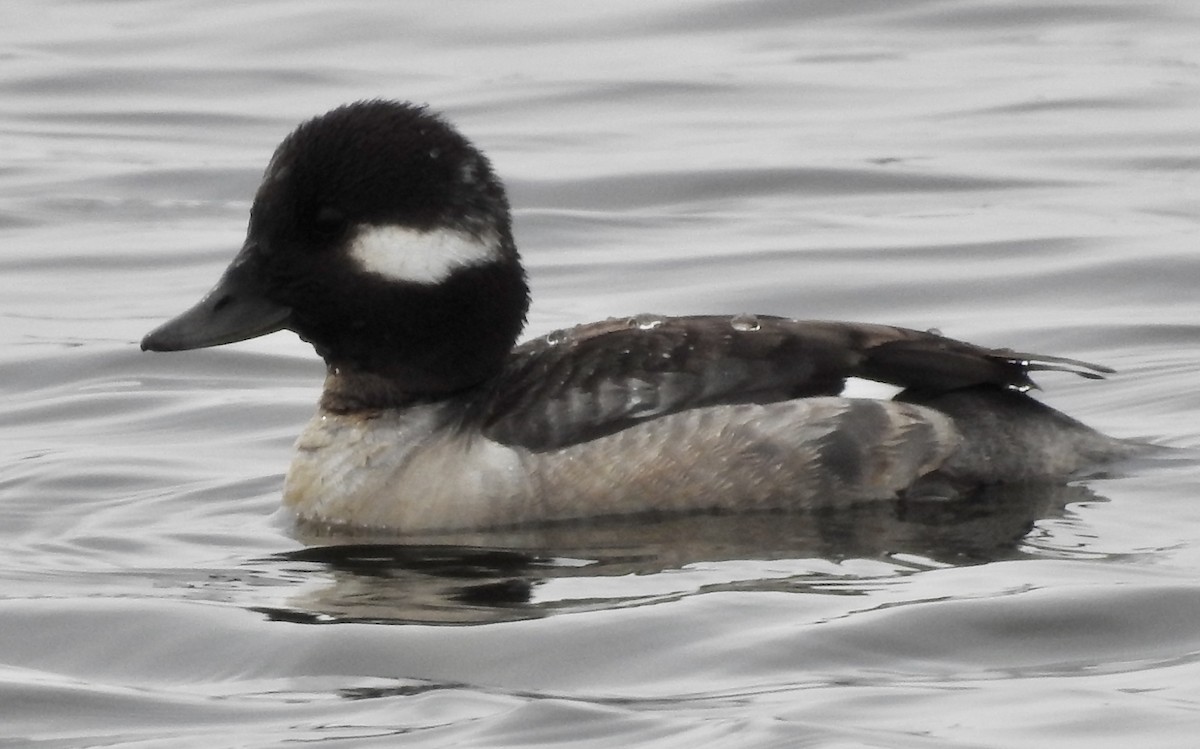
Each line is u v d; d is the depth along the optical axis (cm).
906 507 1259
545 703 933
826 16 3016
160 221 2223
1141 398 1554
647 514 1266
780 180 2286
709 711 920
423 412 1307
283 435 1534
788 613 1043
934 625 1019
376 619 1061
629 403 1277
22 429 1569
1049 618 1023
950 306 1858
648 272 1980
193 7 3153
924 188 2248
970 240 2036
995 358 1291
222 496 1370
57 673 1015
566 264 2016
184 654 1032
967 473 1266
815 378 1284
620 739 893
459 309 1299
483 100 2630
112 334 1823
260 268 1312
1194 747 862
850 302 1877
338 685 984
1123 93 2594
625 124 2523
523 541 1226
